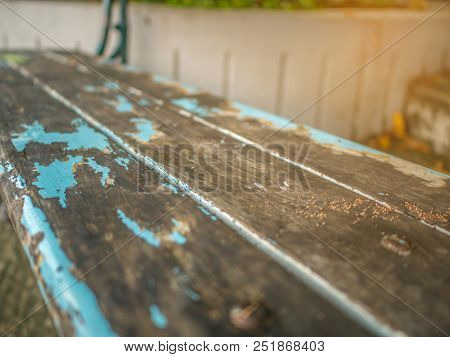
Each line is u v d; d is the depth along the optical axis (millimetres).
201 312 507
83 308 509
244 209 754
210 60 3096
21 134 1132
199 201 787
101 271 576
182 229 686
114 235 662
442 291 553
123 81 1870
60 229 673
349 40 3623
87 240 646
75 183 845
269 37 3201
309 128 1284
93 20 3598
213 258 611
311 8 3836
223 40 3068
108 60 2498
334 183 892
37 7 4090
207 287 549
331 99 3688
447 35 4746
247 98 3273
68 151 1023
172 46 3254
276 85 3377
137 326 485
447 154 3859
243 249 636
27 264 1967
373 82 3967
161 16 3250
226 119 1350
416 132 4266
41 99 1514
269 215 736
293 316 503
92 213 727
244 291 543
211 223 709
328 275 577
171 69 3322
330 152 1086
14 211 764
